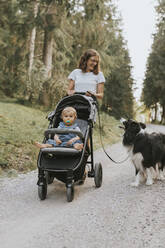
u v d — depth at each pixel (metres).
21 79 16.83
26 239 3.44
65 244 3.26
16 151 7.57
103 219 3.91
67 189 4.62
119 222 3.79
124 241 3.29
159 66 34.94
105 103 33.44
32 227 3.77
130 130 5.14
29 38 17.55
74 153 4.56
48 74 16.72
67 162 4.65
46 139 5.00
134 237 3.37
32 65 16.62
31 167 7.01
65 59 17.97
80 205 4.51
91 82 5.74
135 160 5.21
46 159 4.75
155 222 3.73
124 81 35.59
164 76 35.25
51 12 14.78
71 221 3.89
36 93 15.67
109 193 5.02
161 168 5.75
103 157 8.89
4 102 14.94
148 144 5.15
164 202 4.39
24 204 4.63
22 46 17.00
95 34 16.56
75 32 16.89
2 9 15.00
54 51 17.88
